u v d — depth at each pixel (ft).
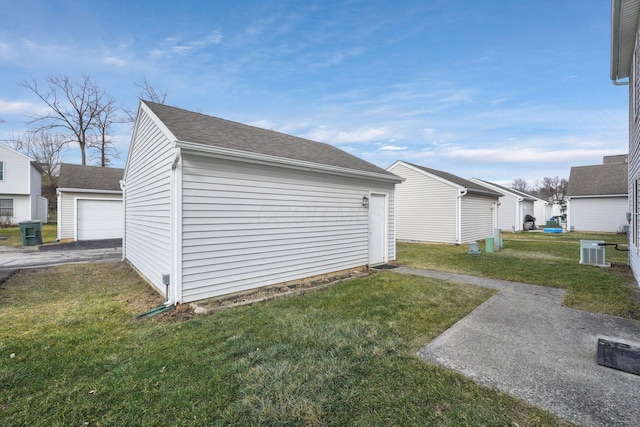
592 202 62.95
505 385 8.11
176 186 14.51
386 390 7.88
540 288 18.57
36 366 9.11
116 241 44.91
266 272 18.20
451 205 44.16
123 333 11.73
